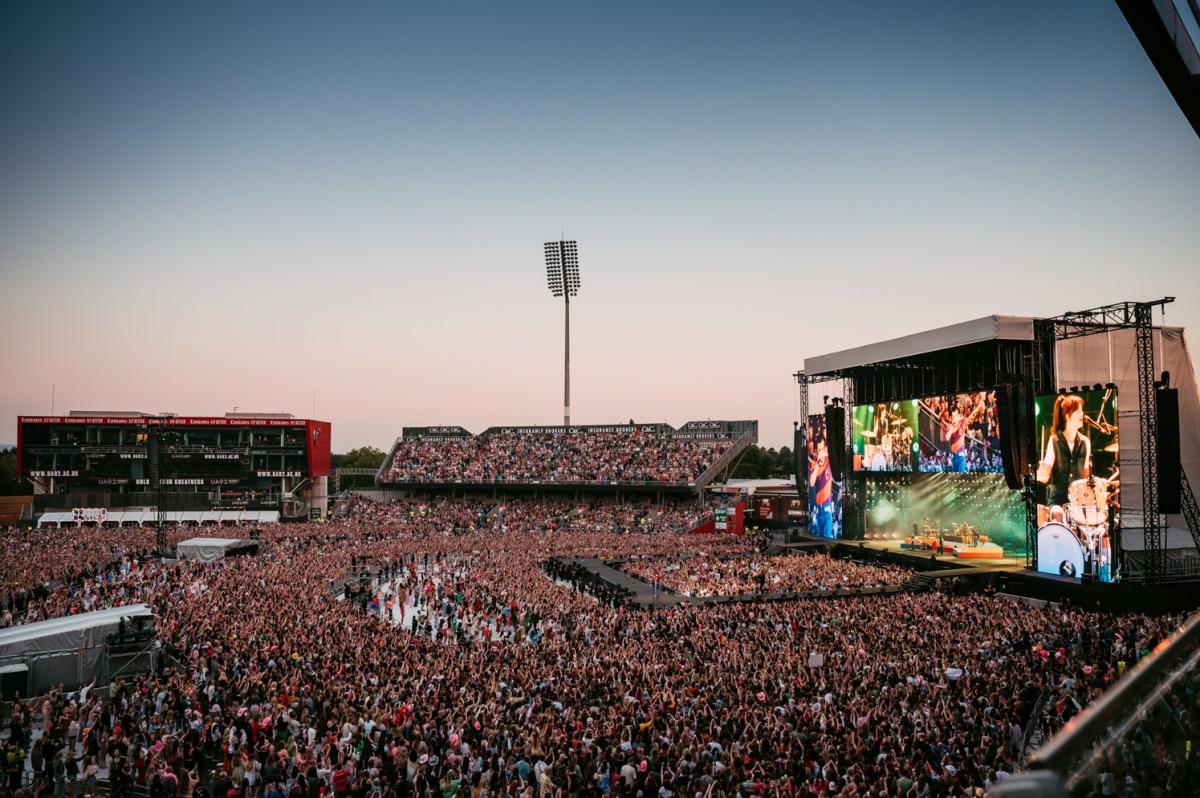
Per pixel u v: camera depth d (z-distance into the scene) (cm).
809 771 2030
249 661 3428
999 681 2886
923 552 7150
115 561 7138
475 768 2177
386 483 12550
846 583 5869
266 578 5706
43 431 11525
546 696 2834
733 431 11569
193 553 7500
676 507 10688
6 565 6519
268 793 2098
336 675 3216
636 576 6456
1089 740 322
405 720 2611
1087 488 5497
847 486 8388
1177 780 329
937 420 7150
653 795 1956
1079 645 3612
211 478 11762
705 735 2344
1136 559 5294
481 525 10662
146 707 2902
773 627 4116
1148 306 5253
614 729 2336
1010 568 6162
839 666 3244
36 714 3244
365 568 6831
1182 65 1348
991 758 2119
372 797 2077
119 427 11631
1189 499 5688
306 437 11881
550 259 12581
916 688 2828
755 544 8269
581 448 12156
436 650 3934
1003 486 7538
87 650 3591
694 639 3819
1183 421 6575
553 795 1962
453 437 13262
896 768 1975
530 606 4844
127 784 2298
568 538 8838
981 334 6538
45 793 2181
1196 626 380
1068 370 6531
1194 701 365
